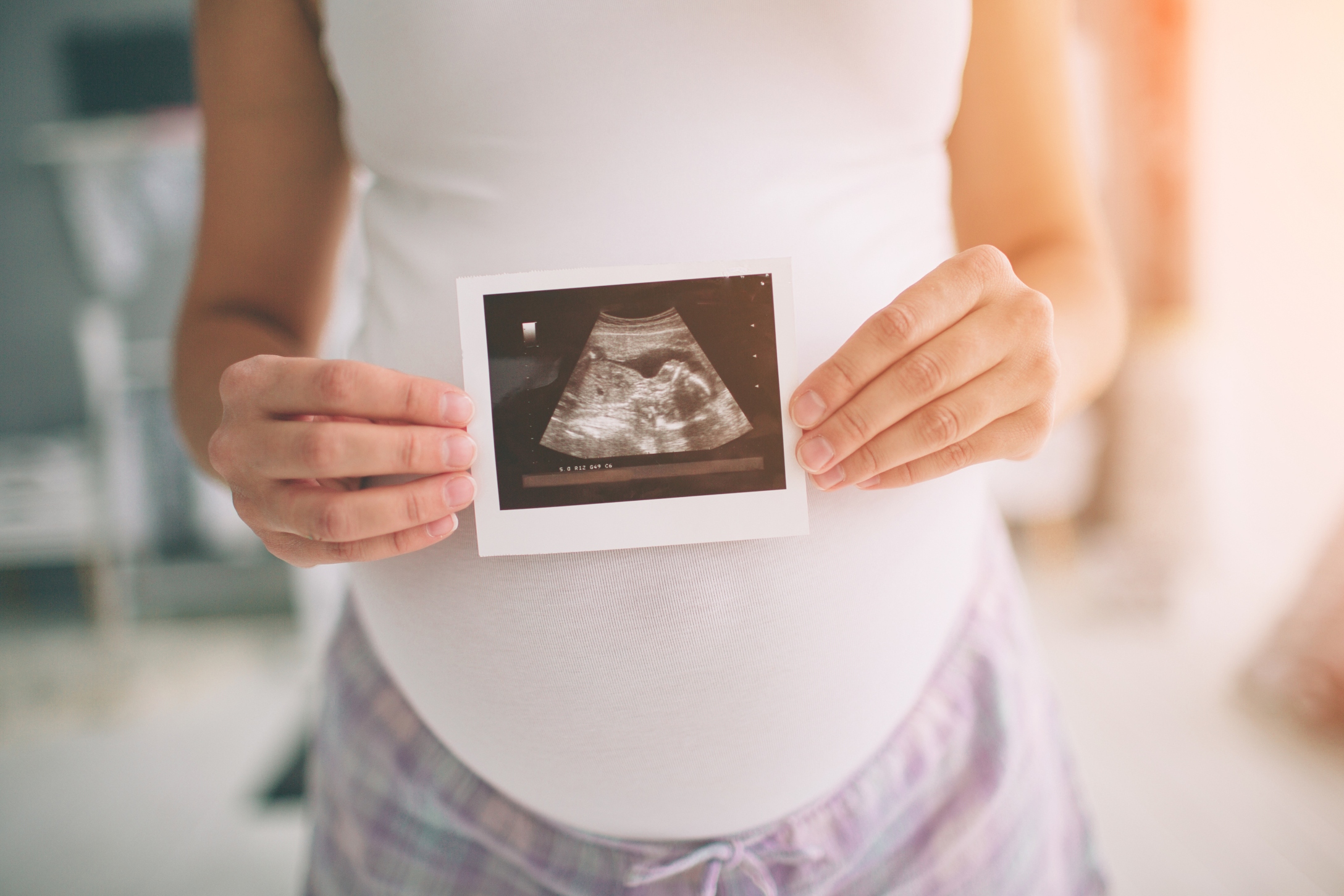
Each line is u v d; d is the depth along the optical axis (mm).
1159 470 3301
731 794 647
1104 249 774
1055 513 3484
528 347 563
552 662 610
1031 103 756
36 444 3953
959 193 814
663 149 603
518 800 689
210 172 772
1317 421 3000
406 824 716
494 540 564
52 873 1954
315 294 831
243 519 540
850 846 677
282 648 3299
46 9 3850
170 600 3697
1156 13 3246
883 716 670
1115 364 701
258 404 500
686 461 564
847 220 626
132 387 3727
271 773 2328
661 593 591
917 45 617
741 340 564
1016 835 707
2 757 2539
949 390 500
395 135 633
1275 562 3123
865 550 616
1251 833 1831
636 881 660
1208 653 2658
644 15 590
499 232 614
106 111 3873
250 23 738
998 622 750
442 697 663
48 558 3676
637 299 563
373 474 493
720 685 611
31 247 3945
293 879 1888
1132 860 1779
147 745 2557
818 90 610
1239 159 3164
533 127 603
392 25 595
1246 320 3201
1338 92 2869
